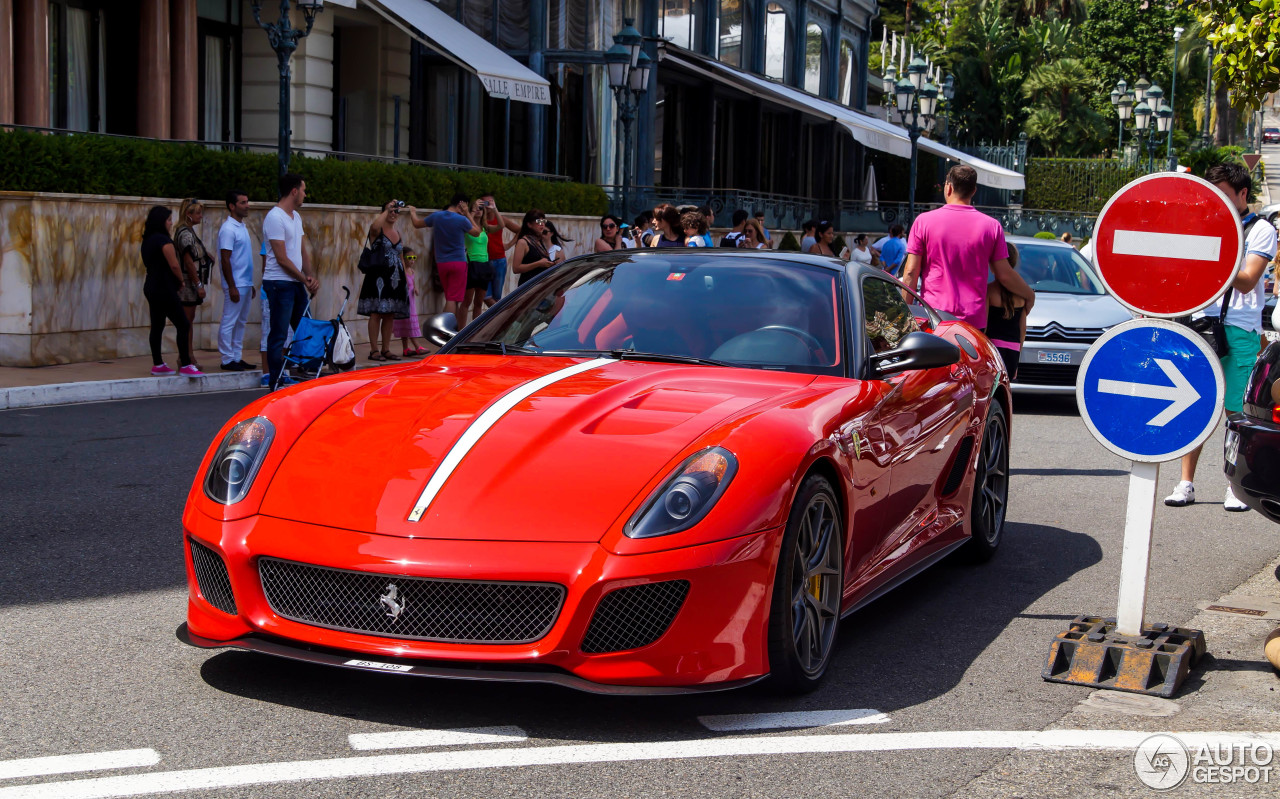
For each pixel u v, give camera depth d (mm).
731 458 3520
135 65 17688
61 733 3322
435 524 3359
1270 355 5242
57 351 11750
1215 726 3645
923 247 6910
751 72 29875
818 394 4090
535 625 3307
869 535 4270
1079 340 11102
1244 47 12703
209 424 9148
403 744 3285
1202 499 7559
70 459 7586
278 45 13484
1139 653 3990
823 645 3906
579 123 23875
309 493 3557
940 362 4324
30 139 11312
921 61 22781
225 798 2920
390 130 22359
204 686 3713
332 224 15008
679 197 25422
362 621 3377
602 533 3316
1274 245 6586
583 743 3328
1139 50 72625
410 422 3803
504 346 4672
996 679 4035
